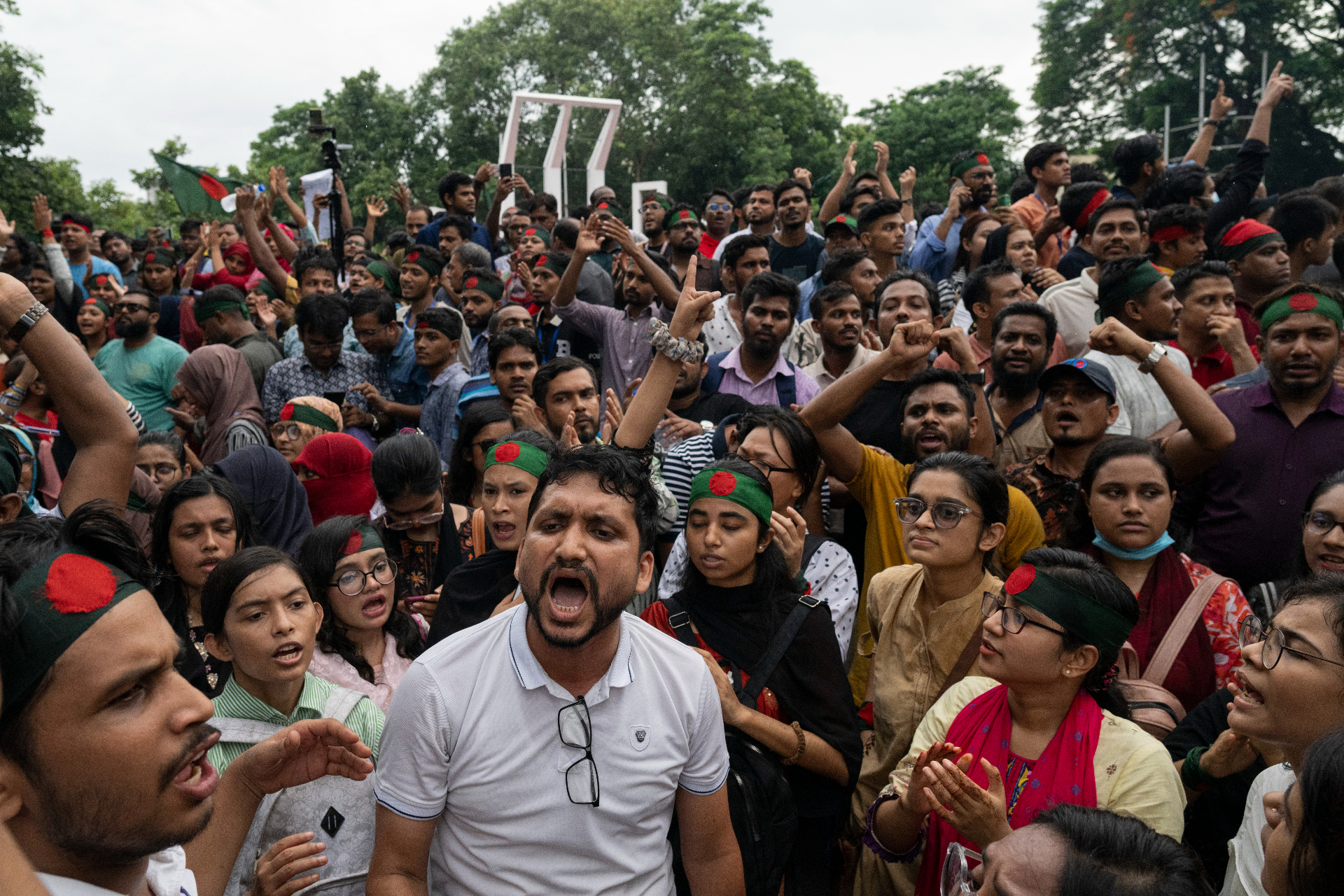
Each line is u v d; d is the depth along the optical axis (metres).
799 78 50.12
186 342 8.58
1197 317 4.64
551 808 1.95
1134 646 3.11
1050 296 5.45
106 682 1.29
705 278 8.12
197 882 1.89
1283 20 36.03
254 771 1.98
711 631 2.81
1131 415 4.39
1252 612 3.08
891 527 3.80
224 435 5.26
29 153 24.20
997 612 2.47
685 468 4.05
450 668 1.99
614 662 2.02
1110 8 40.28
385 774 1.99
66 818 1.29
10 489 3.23
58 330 2.10
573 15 52.47
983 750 2.54
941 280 7.71
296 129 53.56
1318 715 2.02
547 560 1.91
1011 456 4.38
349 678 2.89
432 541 3.85
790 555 2.93
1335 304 3.63
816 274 7.34
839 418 3.74
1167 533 3.44
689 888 2.40
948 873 1.79
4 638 1.25
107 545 1.40
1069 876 1.50
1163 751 2.40
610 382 6.18
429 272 7.42
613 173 51.44
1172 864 1.52
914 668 3.11
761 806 2.52
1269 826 1.82
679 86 50.06
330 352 6.06
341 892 2.43
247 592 2.51
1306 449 3.68
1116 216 5.30
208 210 9.73
